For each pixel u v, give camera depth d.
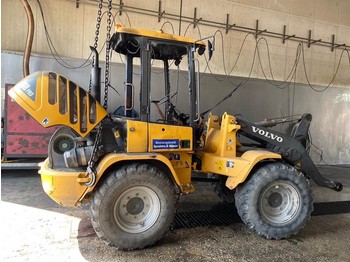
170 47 2.97
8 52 5.51
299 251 2.70
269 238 2.93
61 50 6.01
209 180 3.67
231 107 7.25
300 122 3.60
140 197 2.64
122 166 2.60
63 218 3.24
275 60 7.80
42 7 5.82
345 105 8.47
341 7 8.44
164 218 2.67
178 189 2.81
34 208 3.52
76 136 2.82
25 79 2.34
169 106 3.36
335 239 3.01
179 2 6.75
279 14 7.73
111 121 2.84
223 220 3.41
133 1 6.40
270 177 2.93
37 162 5.24
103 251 2.55
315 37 8.22
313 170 3.46
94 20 6.20
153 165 2.78
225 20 7.20
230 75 7.32
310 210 3.04
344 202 4.36
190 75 2.95
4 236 2.76
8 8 5.59
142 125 2.71
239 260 2.48
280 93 7.72
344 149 8.54
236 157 3.11
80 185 2.51
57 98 2.37
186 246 2.72
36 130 5.10
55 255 2.44
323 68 8.41
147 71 2.75
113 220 2.53
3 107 5.38
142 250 2.61
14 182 4.75
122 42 2.87
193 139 3.00
